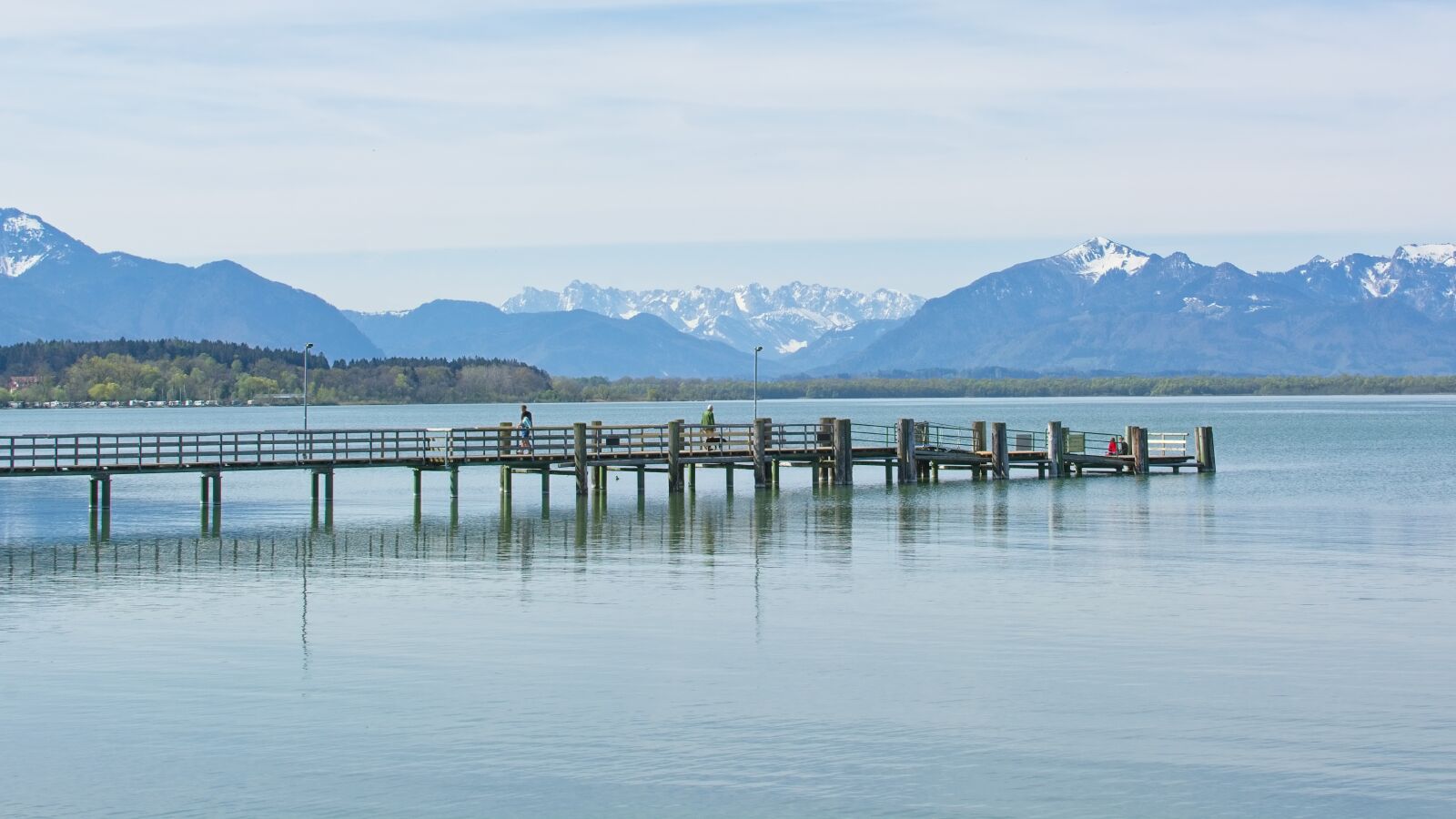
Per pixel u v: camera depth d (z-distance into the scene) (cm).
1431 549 5509
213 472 6619
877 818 2473
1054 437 8988
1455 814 2481
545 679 3316
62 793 2609
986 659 3512
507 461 7094
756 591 4481
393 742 2862
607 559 5209
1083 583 4634
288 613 4112
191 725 2973
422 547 5609
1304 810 2505
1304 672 3378
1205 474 9462
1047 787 2611
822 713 3039
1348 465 10875
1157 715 3025
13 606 4256
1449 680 3309
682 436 7775
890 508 7056
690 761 2748
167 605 4262
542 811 2512
